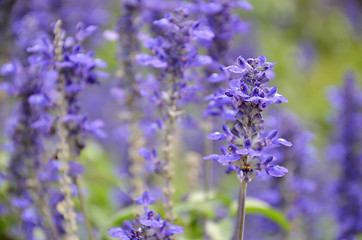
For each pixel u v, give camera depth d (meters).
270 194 0.90
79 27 0.75
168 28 0.73
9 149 0.84
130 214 0.82
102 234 0.82
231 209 0.84
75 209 0.93
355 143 1.08
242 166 0.66
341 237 1.00
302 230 0.95
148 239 0.65
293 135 0.90
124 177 1.10
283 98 0.64
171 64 0.73
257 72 0.65
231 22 0.82
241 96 0.65
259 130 0.66
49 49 0.74
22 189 0.84
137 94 0.87
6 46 0.97
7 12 0.98
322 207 1.05
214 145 1.25
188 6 0.81
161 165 0.74
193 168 0.91
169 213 0.73
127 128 0.89
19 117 0.81
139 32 0.87
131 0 0.86
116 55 0.87
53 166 0.77
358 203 1.01
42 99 0.75
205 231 0.85
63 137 0.74
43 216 0.83
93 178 1.01
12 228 0.91
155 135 1.09
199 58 0.73
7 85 0.80
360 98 1.11
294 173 0.90
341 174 1.06
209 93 0.82
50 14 1.09
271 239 0.96
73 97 0.75
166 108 0.75
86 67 0.75
